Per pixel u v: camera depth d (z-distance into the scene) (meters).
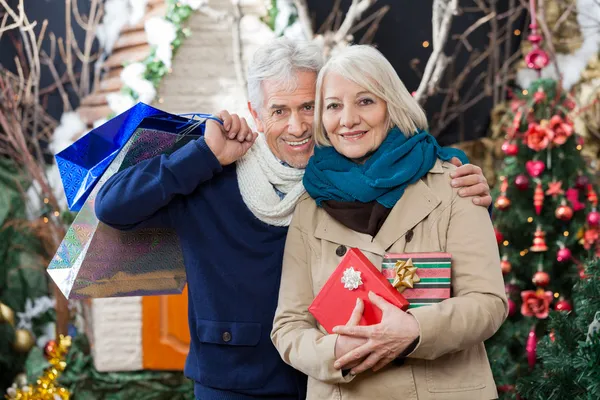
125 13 4.49
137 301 4.02
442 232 1.95
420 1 4.43
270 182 2.23
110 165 2.28
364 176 1.99
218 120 2.21
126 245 2.35
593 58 4.28
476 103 4.45
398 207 1.97
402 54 4.45
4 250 4.44
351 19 4.30
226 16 4.11
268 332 2.19
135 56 4.23
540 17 4.35
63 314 4.29
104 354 4.00
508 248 3.38
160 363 4.01
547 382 2.27
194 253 2.24
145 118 2.22
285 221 2.21
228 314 2.20
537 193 3.26
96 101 4.43
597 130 4.16
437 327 1.77
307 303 2.03
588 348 2.01
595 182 3.49
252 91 2.24
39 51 4.64
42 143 4.63
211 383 2.21
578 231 3.29
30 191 4.55
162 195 2.13
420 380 1.88
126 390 4.01
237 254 2.22
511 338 3.29
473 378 1.90
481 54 4.45
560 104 3.40
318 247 2.05
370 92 2.00
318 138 2.12
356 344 1.82
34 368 4.02
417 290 1.87
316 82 2.13
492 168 4.29
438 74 4.31
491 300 1.85
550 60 4.33
